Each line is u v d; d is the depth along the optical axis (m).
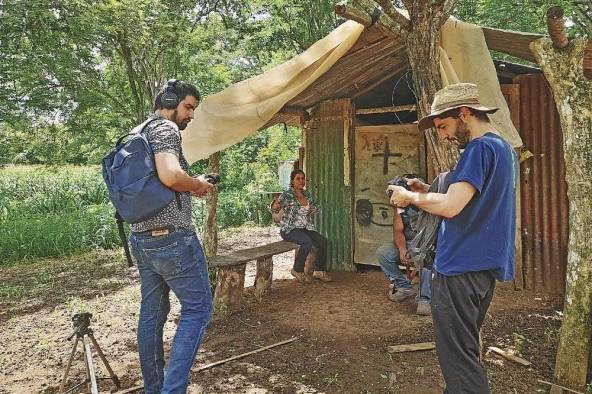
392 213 6.38
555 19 2.97
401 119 7.02
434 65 3.58
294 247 5.78
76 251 9.12
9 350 4.33
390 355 3.81
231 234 10.84
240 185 15.09
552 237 5.36
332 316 4.80
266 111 4.74
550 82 3.27
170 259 2.68
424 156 6.16
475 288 2.29
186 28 9.59
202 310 2.78
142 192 2.57
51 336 4.66
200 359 3.86
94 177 15.08
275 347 4.04
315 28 11.94
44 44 8.23
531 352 3.79
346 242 6.70
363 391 3.26
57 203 12.62
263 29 11.62
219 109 4.80
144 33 8.47
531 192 5.47
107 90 9.96
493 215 2.26
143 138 2.66
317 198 6.85
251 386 3.36
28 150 10.42
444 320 2.32
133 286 6.53
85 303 5.75
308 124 6.75
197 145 4.74
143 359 2.92
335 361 3.72
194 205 10.92
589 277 3.10
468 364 2.31
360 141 6.57
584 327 3.11
